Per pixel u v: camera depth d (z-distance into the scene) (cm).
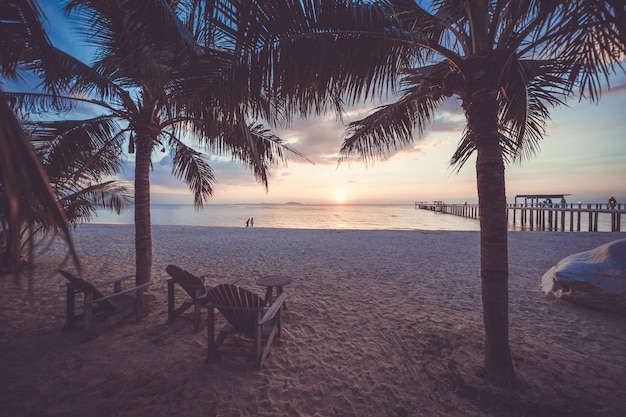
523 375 298
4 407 249
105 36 391
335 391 281
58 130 466
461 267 852
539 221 2797
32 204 110
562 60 254
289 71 227
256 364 314
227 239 1458
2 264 624
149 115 479
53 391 271
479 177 284
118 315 405
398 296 581
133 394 270
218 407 257
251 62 223
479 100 270
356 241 1394
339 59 227
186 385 284
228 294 311
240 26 212
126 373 301
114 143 545
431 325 435
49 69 322
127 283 658
